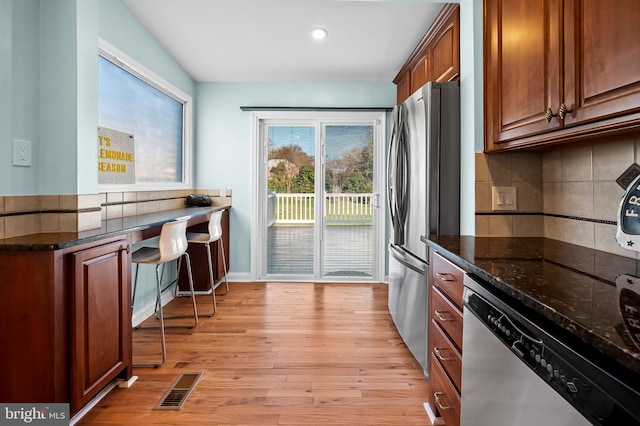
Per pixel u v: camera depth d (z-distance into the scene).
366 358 2.30
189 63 3.55
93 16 1.96
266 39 3.02
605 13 0.99
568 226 1.63
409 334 2.29
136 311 2.86
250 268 4.22
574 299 0.80
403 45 3.12
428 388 1.92
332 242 4.30
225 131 4.14
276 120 4.23
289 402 1.82
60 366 1.50
